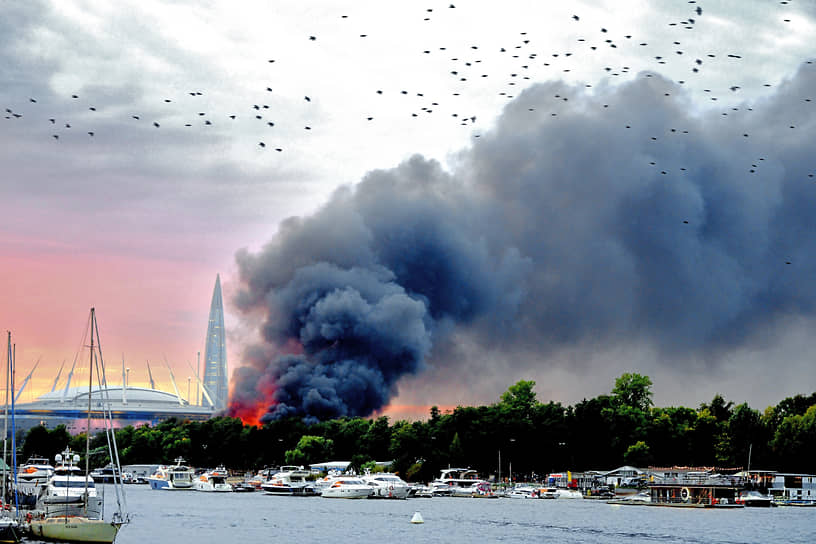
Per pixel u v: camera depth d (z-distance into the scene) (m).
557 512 176.88
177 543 116.69
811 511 187.88
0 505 115.00
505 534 131.12
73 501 116.50
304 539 122.31
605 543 122.19
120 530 131.00
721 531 139.25
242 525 140.50
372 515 163.00
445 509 183.25
